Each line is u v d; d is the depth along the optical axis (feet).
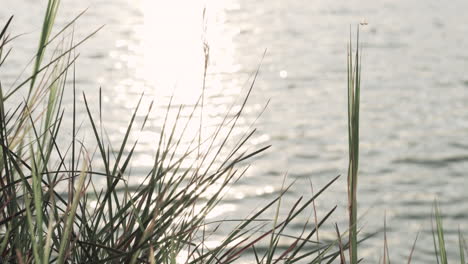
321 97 116.06
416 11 200.95
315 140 94.32
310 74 131.44
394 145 93.09
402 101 112.88
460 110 107.34
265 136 95.50
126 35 172.24
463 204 74.18
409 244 64.18
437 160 87.51
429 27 176.45
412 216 71.05
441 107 109.29
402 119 103.86
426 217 70.85
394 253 62.28
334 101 113.39
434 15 193.57
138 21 191.11
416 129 99.30
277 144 92.27
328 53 149.38
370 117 105.19
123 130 91.91
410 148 91.71
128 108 104.99
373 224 69.31
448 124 100.99
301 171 82.28
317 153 89.20
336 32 172.86
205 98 115.34
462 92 117.19
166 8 213.87
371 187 79.82
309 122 102.42
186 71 135.54
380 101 113.19
